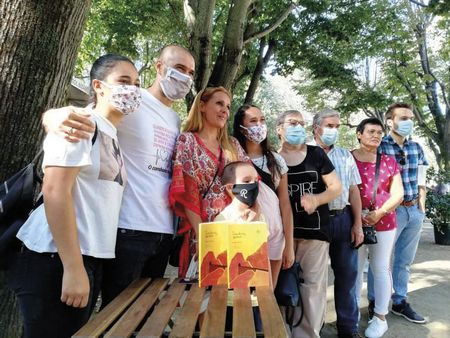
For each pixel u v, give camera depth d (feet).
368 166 12.19
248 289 6.40
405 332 12.82
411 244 13.91
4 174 7.82
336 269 11.68
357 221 11.41
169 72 8.09
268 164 9.48
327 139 11.54
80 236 5.90
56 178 5.31
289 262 9.61
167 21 35.86
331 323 13.37
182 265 7.95
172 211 7.99
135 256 7.25
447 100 53.52
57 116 5.43
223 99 8.46
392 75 53.83
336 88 52.31
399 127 13.41
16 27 7.70
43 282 5.63
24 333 5.75
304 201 9.84
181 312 5.50
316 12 37.83
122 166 6.70
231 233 6.57
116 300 6.17
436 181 30.48
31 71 7.86
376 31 43.73
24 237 5.85
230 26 23.80
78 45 8.68
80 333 4.83
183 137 8.09
